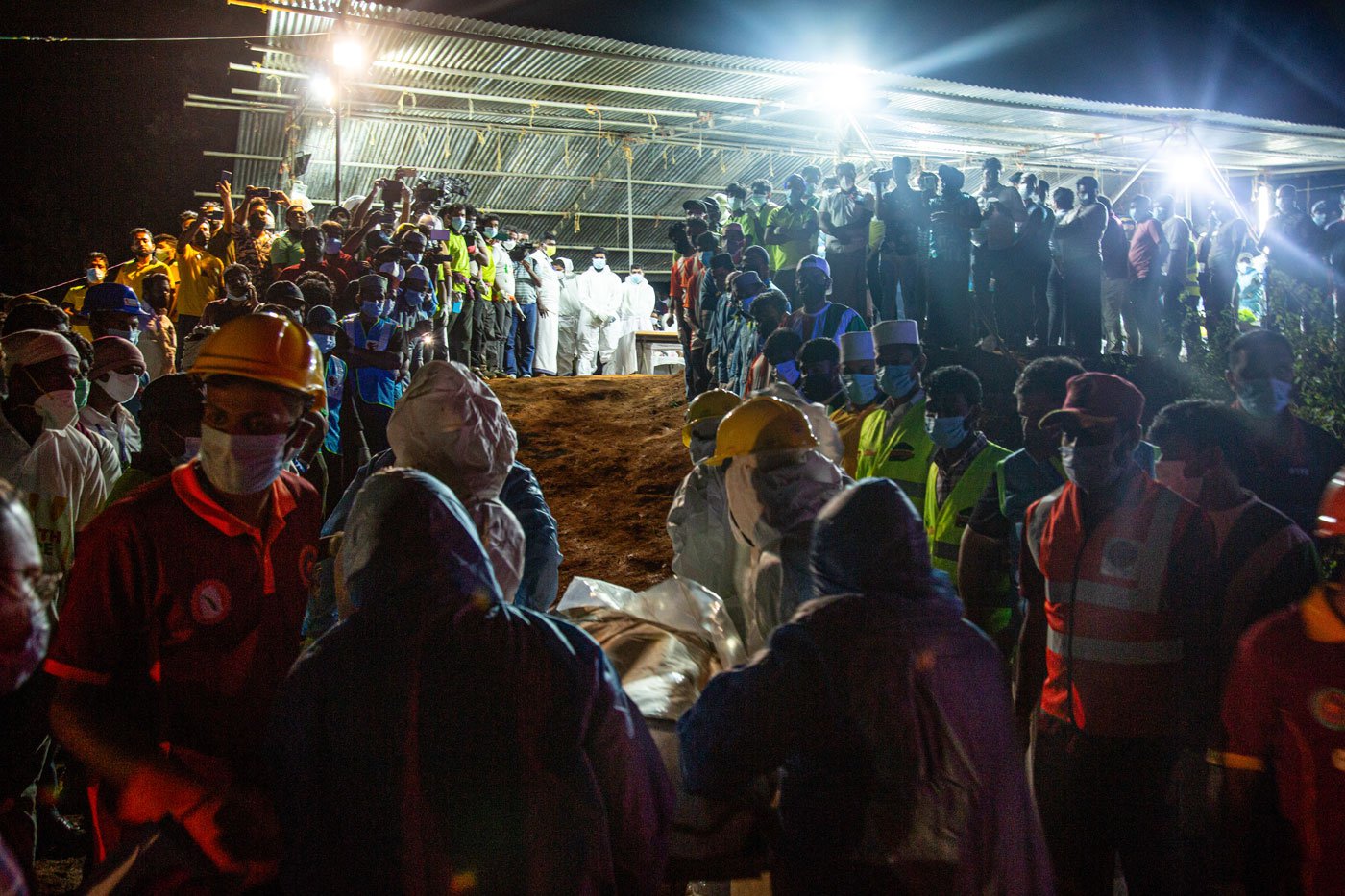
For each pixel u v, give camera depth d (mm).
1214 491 3406
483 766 2033
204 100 15812
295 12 11891
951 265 10539
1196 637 3020
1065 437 3105
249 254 13055
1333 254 11930
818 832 2305
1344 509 2301
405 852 1996
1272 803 2418
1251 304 14641
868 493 2398
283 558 2715
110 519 2510
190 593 2549
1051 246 11273
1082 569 3111
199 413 3529
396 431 2918
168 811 2256
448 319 13297
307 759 2070
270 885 2295
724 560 3922
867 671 2275
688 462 10125
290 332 2600
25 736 3422
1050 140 18000
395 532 2131
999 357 10250
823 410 4070
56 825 4406
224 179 13453
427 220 13039
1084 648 3090
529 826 2031
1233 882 2482
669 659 3070
